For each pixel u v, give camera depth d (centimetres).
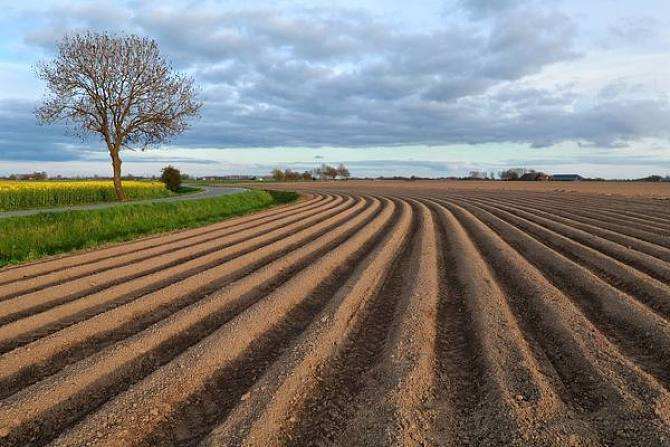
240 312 766
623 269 950
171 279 975
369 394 492
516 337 621
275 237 1526
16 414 460
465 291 859
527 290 845
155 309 787
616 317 702
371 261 1097
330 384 525
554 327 657
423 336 632
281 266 1056
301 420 453
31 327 697
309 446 413
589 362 536
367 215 2186
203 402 490
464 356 593
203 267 1090
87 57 2850
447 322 717
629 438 396
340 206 2858
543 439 396
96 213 1820
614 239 1383
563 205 2748
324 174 14650
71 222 1648
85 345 639
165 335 659
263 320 704
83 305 791
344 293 837
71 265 1123
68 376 530
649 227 1638
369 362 582
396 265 1104
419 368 534
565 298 774
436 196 4084
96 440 412
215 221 2122
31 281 958
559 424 418
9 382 539
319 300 834
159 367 562
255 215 2342
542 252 1155
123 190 3438
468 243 1305
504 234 1547
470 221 1905
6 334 664
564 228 1606
